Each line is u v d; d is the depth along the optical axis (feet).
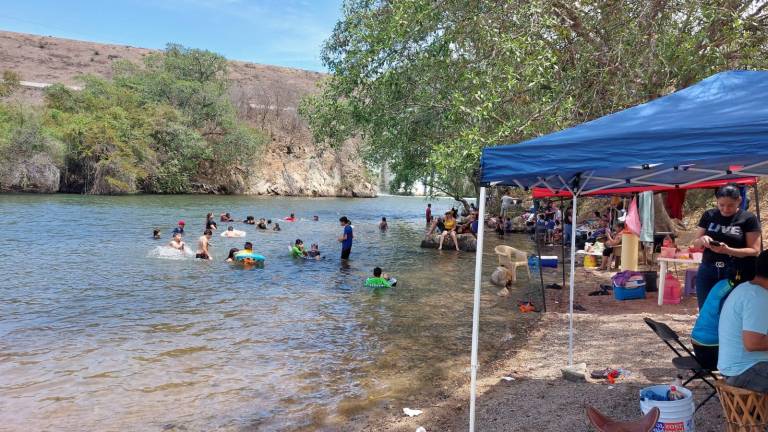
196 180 218.79
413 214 151.94
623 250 41.93
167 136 197.47
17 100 186.80
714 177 22.29
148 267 51.90
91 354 25.71
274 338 29.22
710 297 16.05
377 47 48.26
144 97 212.02
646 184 23.59
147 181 196.95
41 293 39.19
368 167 109.40
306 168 252.21
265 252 66.08
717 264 19.53
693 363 16.06
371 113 55.52
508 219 101.65
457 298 40.78
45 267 50.21
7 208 111.65
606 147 14.19
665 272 34.96
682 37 41.06
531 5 39.75
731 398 13.21
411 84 51.39
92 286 42.19
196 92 222.28
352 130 71.56
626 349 25.32
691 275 37.17
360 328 31.68
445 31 45.93
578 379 21.35
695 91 16.83
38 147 164.35
